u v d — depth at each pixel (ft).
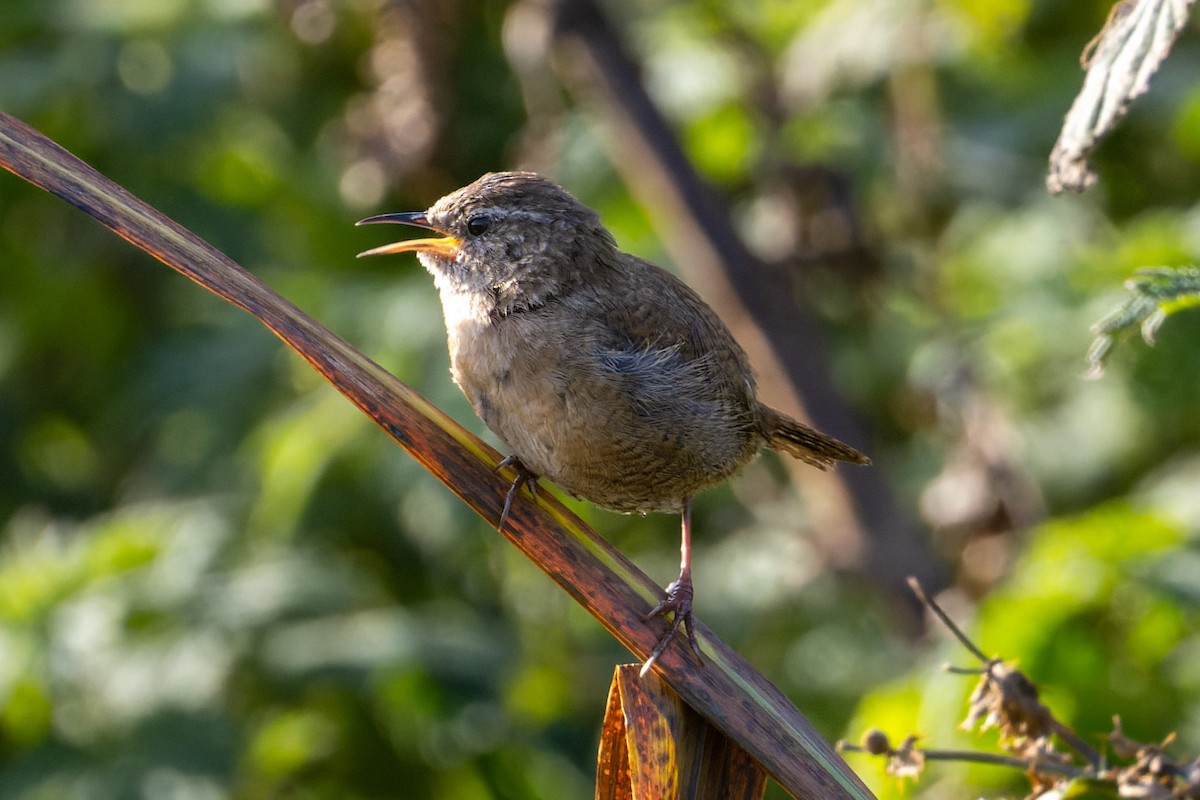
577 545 17.33
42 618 33.65
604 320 23.21
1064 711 26.32
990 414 33.47
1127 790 17.16
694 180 33.53
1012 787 25.48
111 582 34.32
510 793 34.99
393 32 33.71
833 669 35.73
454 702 33.76
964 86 37.19
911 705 26.68
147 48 38.91
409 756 34.45
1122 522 26.78
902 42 34.71
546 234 23.70
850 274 37.04
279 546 35.24
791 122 37.14
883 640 35.70
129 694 32.32
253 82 38.88
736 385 24.41
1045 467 34.45
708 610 36.63
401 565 36.65
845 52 35.55
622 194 36.78
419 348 34.63
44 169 16.16
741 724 16.52
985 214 36.35
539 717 35.47
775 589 36.17
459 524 34.68
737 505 38.68
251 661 32.71
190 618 33.24
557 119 34.45
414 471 34.81
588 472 23.16
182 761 31.58
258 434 37.24
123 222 16.26
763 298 33.60
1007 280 34.99
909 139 35.55
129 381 41.34
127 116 38.09
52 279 43.19
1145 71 15.98
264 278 39.50
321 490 35.55
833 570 35.55
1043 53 37.68
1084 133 16.24
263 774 33.47
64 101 39.01
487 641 34.55
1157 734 26.27
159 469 39.19
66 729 32.65
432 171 33.96
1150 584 25.91
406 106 33.73
